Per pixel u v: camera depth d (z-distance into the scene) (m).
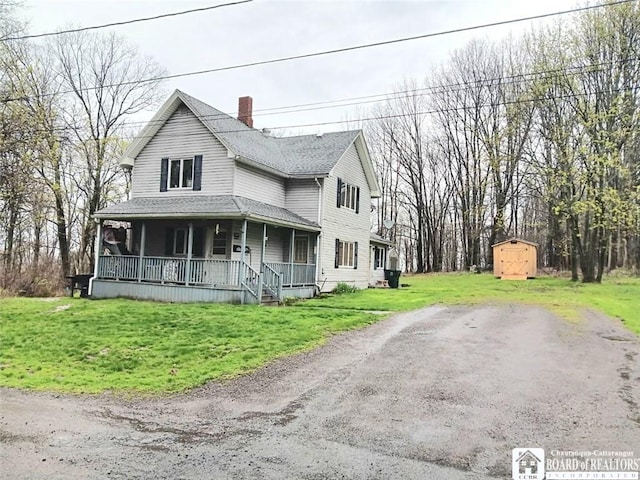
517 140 34.94
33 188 23.11
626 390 6.94
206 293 16.69
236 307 15.04
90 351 9.88
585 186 24.41
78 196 29.23
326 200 21.70
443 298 19.33
